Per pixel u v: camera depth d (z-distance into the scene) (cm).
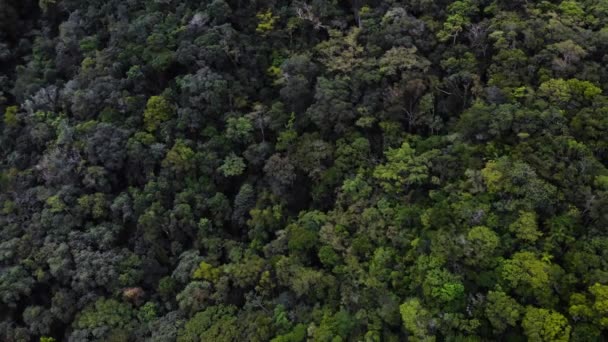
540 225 3194
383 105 4078
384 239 3534
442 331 2938
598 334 2702
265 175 4247
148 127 4422
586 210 3136
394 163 3762
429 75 4116
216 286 3791
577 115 3488
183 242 4206
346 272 3506
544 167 3284
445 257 3106
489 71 4003
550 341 2702
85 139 4378
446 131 3997
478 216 3219
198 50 4516
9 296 3881
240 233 4253
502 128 3525
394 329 3198
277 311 3547
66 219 4162
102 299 3894
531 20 4125
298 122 4278
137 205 4169
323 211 4031
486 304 2889
